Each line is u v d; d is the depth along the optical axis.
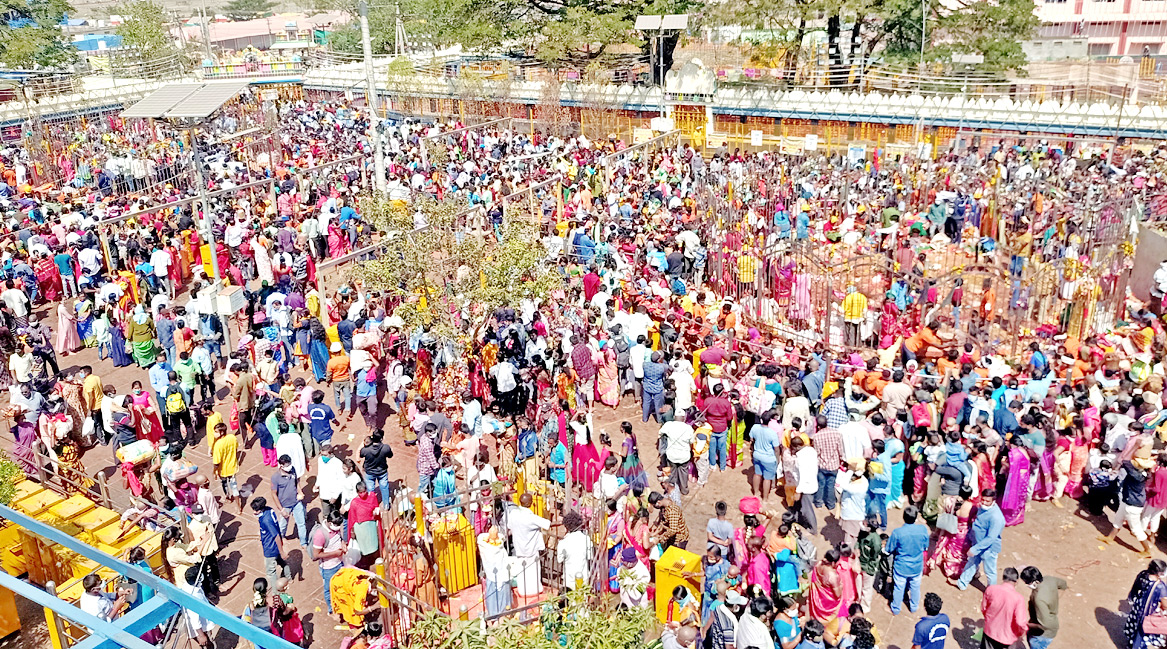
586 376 17.72
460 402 16.91
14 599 12.20
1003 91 39.94
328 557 12.34
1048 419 14.09
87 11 103.50
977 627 11.95
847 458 13.52
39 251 24.45
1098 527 13.98
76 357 21.58
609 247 23.56
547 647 8.04
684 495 15.16
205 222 20.02
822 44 44.97
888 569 12.19
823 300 20.52
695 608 11.01
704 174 30.31
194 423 17.78
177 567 12.32
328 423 16.22
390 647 10.67
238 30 97.69
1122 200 20.66
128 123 43.97
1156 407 14.45
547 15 49.97
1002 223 25.20
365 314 18.88
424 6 52.97
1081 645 11.59
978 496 12.62
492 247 18.48
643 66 47.34
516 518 11.78
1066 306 19.19
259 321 21.34
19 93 47.03
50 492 13.83
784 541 11.58
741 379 16.33
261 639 4.09
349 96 54.44
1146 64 41.34
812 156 35.47
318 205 28.66
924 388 15.24
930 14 41.53
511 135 40.22
